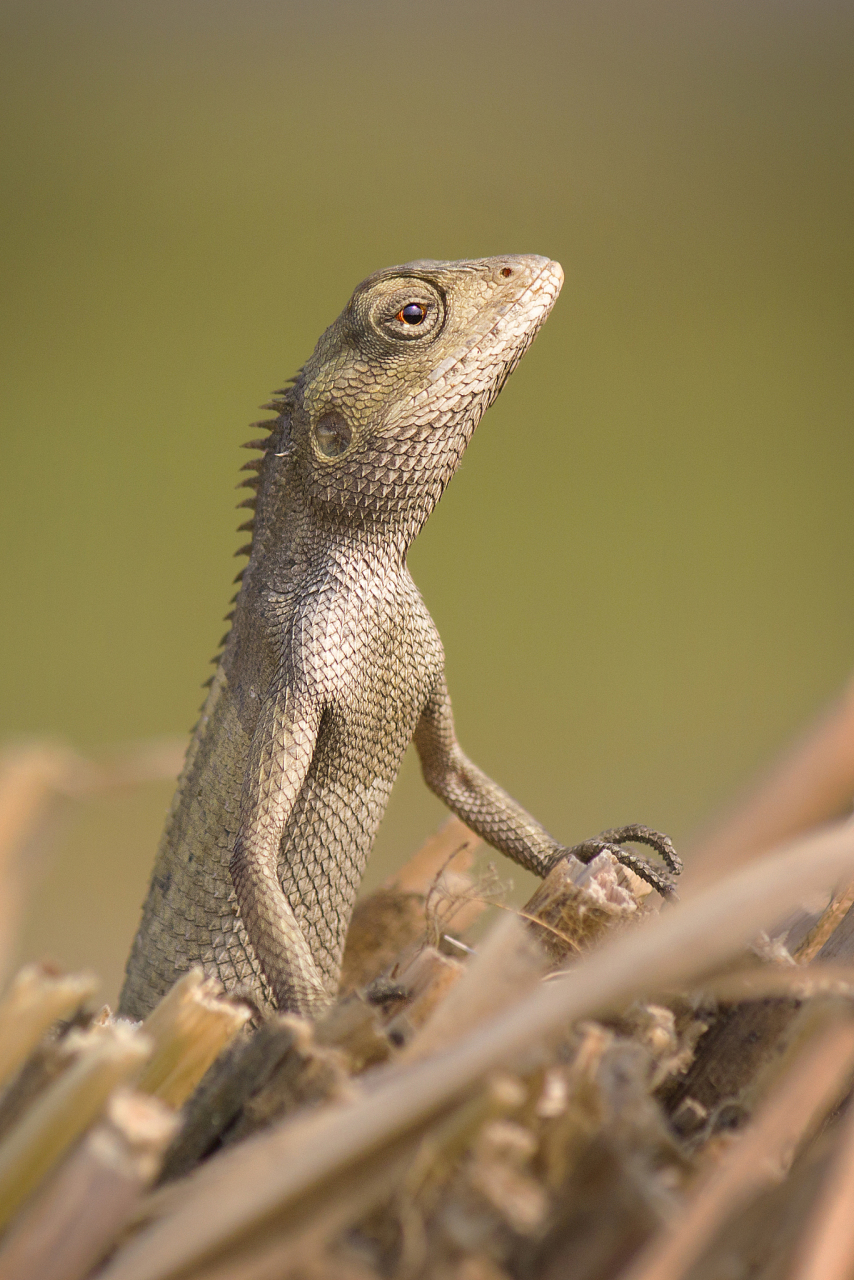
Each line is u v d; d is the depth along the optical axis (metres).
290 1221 0.82
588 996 0.80
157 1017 1.04
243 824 1.09
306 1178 0.81
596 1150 0.90
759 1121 1.01
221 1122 1.04
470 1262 0.87
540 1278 0.90
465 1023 1.04
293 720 1.09
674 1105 1.05
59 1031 1.05
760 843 1.04
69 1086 0.93
